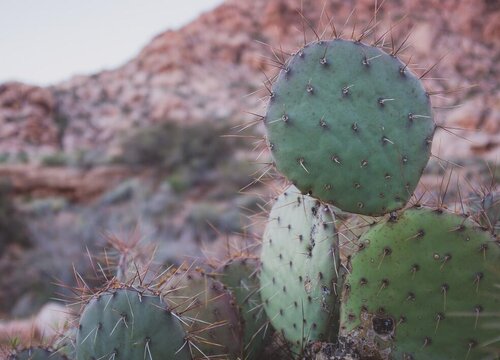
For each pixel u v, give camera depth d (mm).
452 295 750
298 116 787
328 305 807
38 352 894
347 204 784
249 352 907
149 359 757
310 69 797
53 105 13844
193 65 14938
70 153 10469
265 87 845
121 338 759
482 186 1014
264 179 1035
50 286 5105
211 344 834
